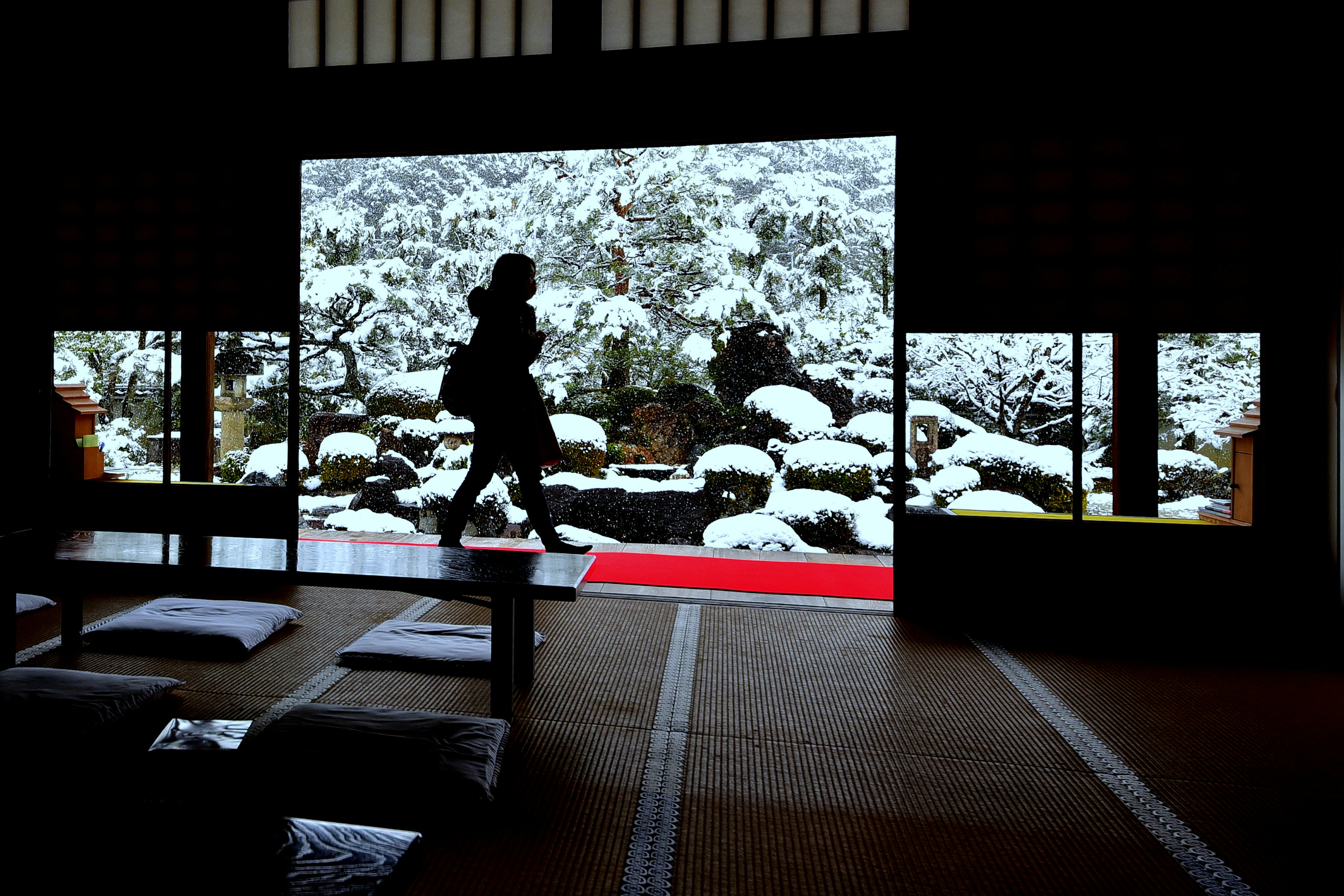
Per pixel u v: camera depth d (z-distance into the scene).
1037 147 2.73
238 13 3.22
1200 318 2.64
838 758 1.64
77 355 6.75
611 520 5.33
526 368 3.05
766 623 2.68
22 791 1.34
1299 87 2.53
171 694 1.88
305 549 1.98
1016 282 2.76
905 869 1.24
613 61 3.05
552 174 7.16
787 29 2.96
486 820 1.36
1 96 3.30
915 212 2.81
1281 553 2.58
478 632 2.37
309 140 3.23
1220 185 2.62
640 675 2.13
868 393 6.59
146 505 3.34
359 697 1.91
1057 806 1.45
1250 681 2.19
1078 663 2.32
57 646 2.21
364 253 7.63
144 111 3.29
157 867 0.98
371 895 0.92
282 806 1.36
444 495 5.47
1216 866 1.26
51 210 3.35
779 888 1.18
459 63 3.15
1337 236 2.49
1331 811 1.45
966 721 1.86
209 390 3.45
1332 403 2.51
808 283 7.06
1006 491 5.14
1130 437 3.02
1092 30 2.68
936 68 2.79
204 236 3.27
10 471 3.38
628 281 6.95
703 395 6.62
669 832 1.34
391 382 6.69
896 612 2.81
